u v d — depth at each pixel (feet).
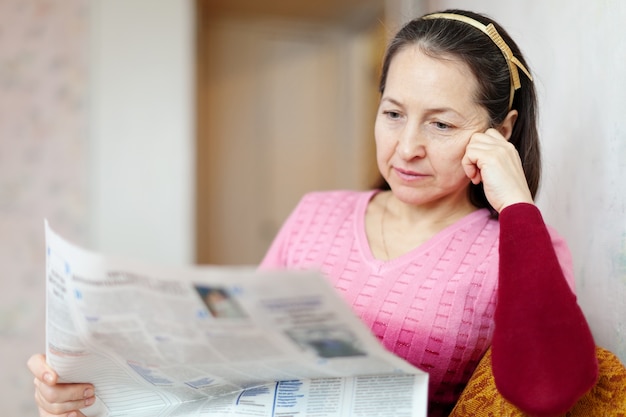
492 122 3.31
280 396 3.03
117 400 3.20
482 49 3.21
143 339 2.67
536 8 4.93
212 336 2.60
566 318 2.71
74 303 2.51
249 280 2.31
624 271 3.68
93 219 9.78
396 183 3.37
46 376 2.96
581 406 2.98
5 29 9.73
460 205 3.63
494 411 2.99
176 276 2.33
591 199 4.07
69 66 9.79
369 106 13.58
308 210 3.96
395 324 3.42
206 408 3.18
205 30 13.15
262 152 13.52
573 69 4.32
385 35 4.06
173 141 9.93
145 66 9.89
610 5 3.82
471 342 3.38
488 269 3.36
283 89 13.64
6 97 9.73
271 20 13.39
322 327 2.48
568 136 4.40
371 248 3.65
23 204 9.73
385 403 2.85
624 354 3.69
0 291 9.68
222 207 13.34
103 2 9.80
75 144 9.78
